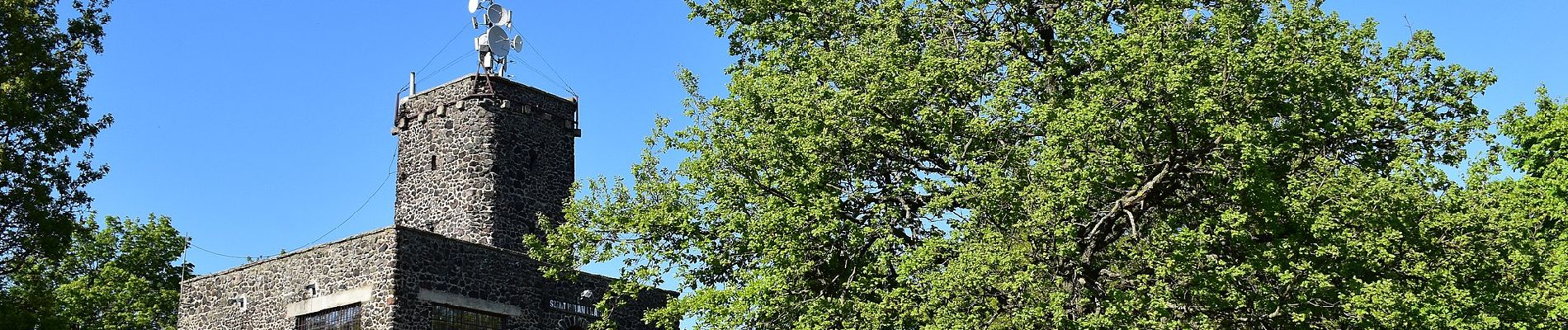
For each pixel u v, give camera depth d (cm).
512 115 4559
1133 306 2292
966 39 2833
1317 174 2361
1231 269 2298
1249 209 2402
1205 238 2348
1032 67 2638
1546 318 2917
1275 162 2470
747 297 2631
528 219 4509
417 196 4550
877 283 2689
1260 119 2345
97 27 3161
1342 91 2452
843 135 2672
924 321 2442
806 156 2702
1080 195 2373
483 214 4381
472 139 4481
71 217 3062
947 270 2400
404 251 3766
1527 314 2684
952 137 2630
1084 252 2470
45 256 3117
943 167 2742
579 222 3133
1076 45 2605
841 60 2720
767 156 2733
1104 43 2456
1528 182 3559
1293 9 2561
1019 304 2370
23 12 3006
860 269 2714
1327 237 2350
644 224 2900
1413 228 2420
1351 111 2430
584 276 4422
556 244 3216
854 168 2761
